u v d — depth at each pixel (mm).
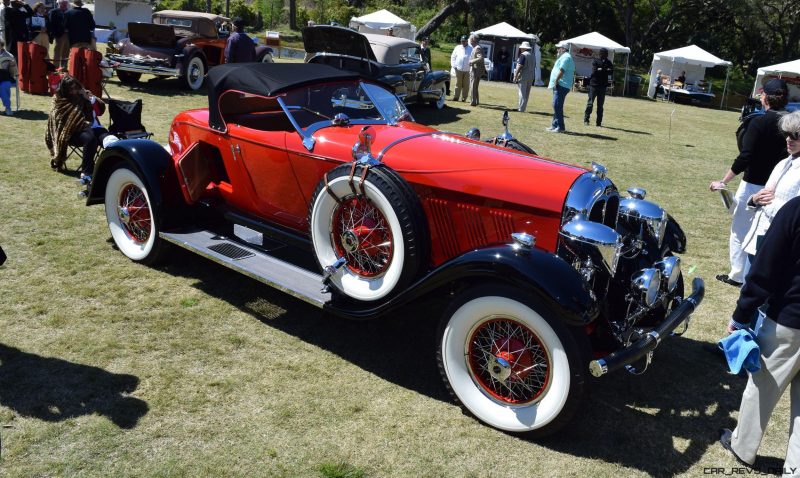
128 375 3824
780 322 2996
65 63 14375
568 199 3629
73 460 3088
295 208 4629
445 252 4090
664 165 11156
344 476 3092
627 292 3832
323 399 3729
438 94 15070
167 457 3156
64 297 4719
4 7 13867
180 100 13000
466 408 3621
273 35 27984
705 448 3498
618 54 45906
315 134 4418
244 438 3338
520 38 27875
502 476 3168
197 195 5059
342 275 4012
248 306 4812
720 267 6258
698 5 45656
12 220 6090
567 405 3236
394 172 3834
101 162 5281
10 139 8961
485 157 4035
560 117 13750
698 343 4734
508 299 3289
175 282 5121
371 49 12133
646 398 3959
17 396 3551
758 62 48125
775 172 4199
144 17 27984
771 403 3162
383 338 4500
